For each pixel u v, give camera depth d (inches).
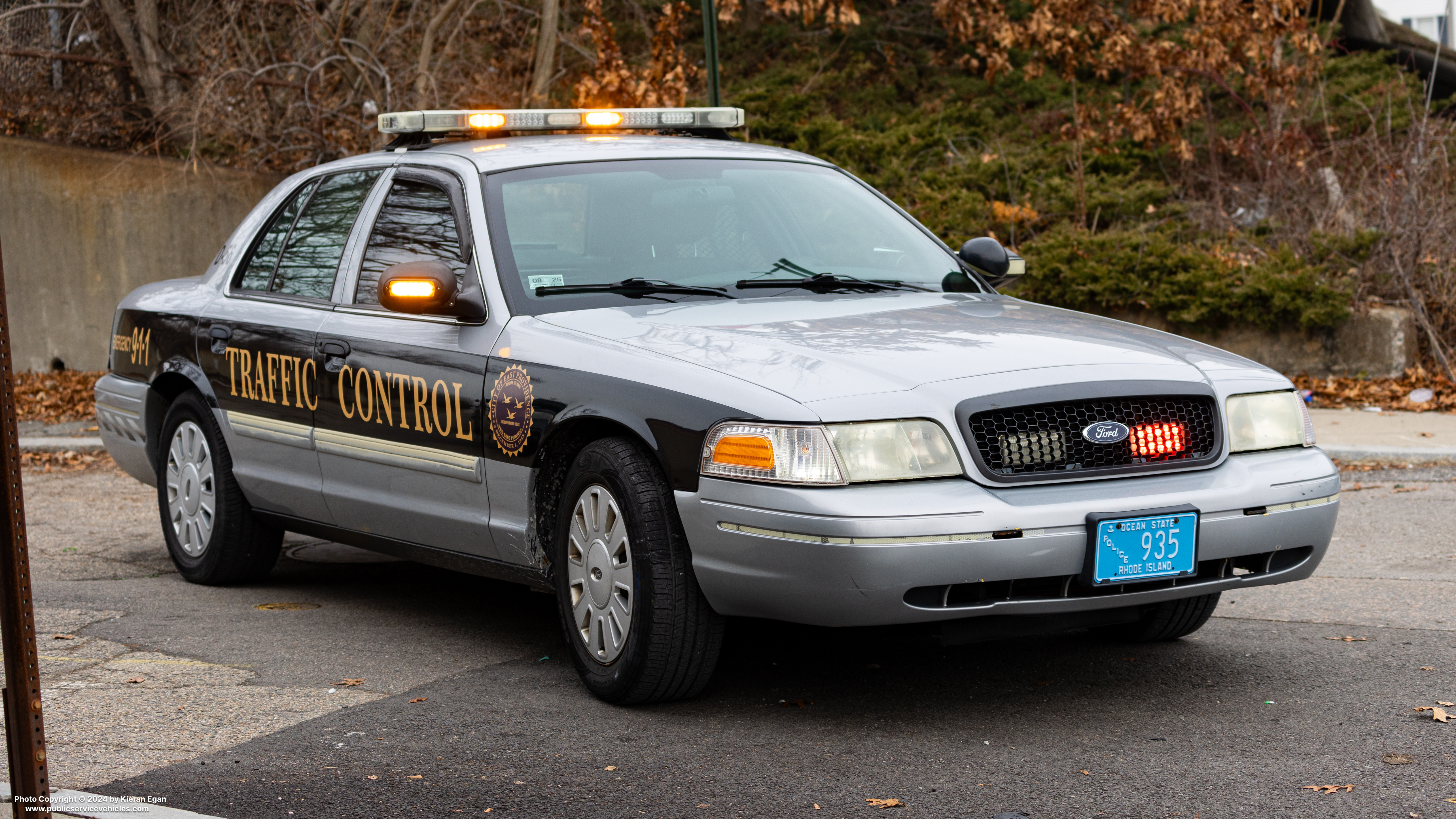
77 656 204.4
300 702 179.9
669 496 165.8
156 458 265.9
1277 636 204.7
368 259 218.2
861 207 225.8
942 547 150.3
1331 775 145.3
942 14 584.7
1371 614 215.6
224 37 575.2
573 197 206.1
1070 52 546.0
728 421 158.4
